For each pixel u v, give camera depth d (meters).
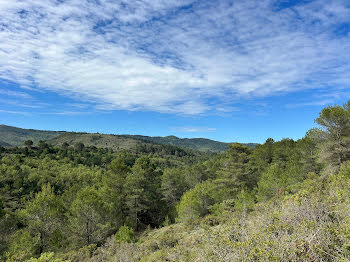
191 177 53.28
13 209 45.47
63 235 21.66
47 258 9.52
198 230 15.16
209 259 4.65
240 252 4.12
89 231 21.06
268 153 41.38
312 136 22.05
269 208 8.24
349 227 3.96
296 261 3.43
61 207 24.53
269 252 3.59
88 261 12.88
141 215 35.72
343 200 6.06
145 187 33.50
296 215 5.48
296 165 26.42
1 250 19.72
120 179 31.84
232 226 6.05
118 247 13.55
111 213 24.95
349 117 18.44
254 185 33.00
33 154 99.88
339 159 19.22
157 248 11.84
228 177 33.97
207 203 28.45
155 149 191.25
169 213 35.12
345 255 3.31
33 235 20.67
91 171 78.69
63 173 69.00
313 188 9.13
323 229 4.04
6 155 87.38
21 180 58.56
